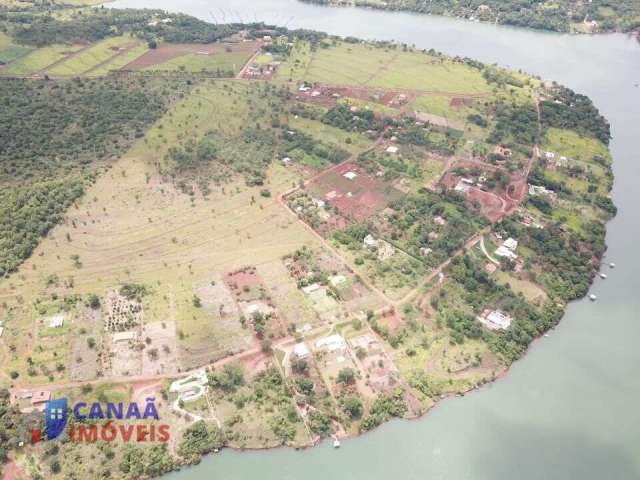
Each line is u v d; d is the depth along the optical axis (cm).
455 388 15700
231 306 17825
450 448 14400
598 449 14462
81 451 13725
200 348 16412
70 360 15925
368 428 14688
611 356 16938
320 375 15750
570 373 16388
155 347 16388
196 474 13662
